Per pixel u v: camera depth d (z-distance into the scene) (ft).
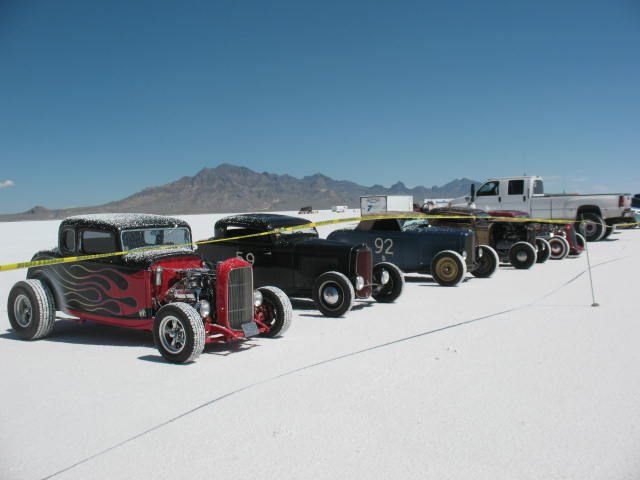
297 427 14.47
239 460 12.67
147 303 22.97
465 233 41.19
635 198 94.68
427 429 14.24
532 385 17.46
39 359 21.43
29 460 12.80
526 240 52.95
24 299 25.17
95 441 13.78
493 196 78.18
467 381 17.94
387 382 17.97
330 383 17.94
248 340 24.20
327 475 11.92
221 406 16.03
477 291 37.45
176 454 13.01
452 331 25.04
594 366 19.27
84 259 24.53
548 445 13.24
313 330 26.03
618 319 26.76
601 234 73.56
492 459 12.58
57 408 16.03
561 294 34.96
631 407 15.48
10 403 16.49
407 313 29.84
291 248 31.58
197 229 120.88
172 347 21.02
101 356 21.85
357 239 44.06
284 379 18.43
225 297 21.93
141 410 15.80
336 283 29.12
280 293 24.58
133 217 25.48
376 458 12.69
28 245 82.89
